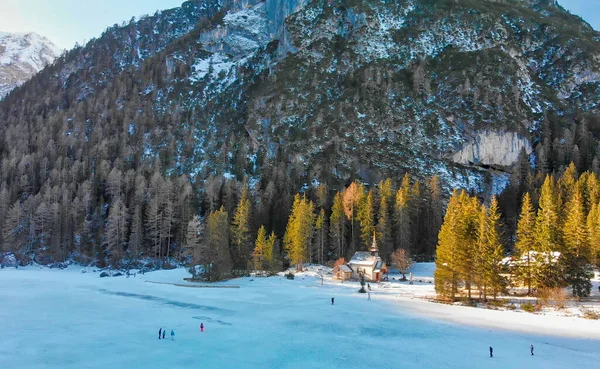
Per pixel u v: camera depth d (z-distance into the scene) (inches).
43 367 1526.8
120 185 5871.1
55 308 2613.2
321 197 5044.3
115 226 5007.4
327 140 6333.7
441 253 3080.7
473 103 6604.3
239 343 1892.2
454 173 5959.6
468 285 2977.4
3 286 3535.9
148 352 1727.4
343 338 2001.7
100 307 2682.1
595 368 1616.6
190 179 6476.4
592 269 3307.1
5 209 5526.6
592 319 2401.6
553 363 1670.8
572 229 3292.3
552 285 2829.7
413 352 1788.9
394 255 4136.3
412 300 3019.2
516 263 3100.4
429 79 7180.1
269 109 7096.5
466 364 1646.2
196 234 4662.9
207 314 2517.2
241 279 4001.0
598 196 3895.2
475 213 3299.7
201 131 7662.4
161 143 7362.2
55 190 5693.9
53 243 5221.5
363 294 3245.6
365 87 7042.3
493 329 2191.2
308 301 2938.0
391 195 4845.0
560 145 5797.2
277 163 6171.3
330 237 4722.0
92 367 1534.2
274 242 4493.1
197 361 1622.8
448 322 2338.8
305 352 1765.5
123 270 4704.7
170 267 4886.8
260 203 5231.3
